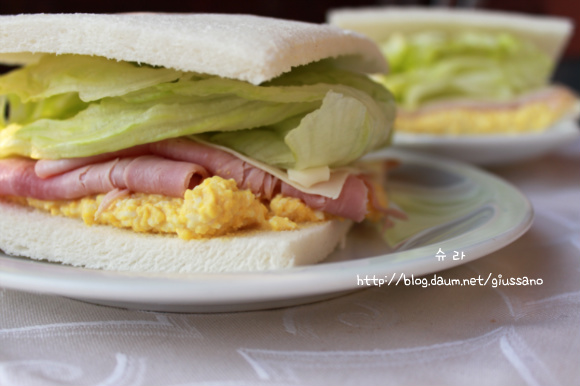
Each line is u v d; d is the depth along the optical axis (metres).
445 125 0.42
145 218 0.23
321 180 0.25
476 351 0.20
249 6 0.68
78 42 0.23
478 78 0.45
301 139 0.24
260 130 0.25
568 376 0.19
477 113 0.43
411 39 0.47
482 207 0.28
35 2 0.51
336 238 0.26
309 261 0.24
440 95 0.45
